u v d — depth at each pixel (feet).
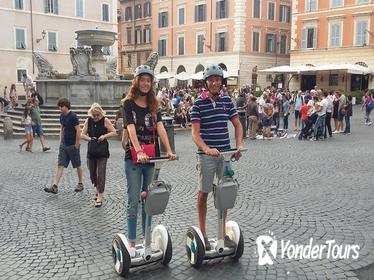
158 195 14.38
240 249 16.08
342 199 25.09
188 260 16.38
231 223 16.65
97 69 78.07
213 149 14.97
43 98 69.97
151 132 15.40
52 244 18.48
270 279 14.98
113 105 68.64
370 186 28.35
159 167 14.42
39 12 142.51
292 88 143.64
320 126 55.52
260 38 155.43
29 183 29.99
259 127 60.49
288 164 36.99
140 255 15.51
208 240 16.49
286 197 25.64
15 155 42.88
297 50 144.05
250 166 36.01
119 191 27.45
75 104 68.64
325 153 43.42
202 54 163.12
